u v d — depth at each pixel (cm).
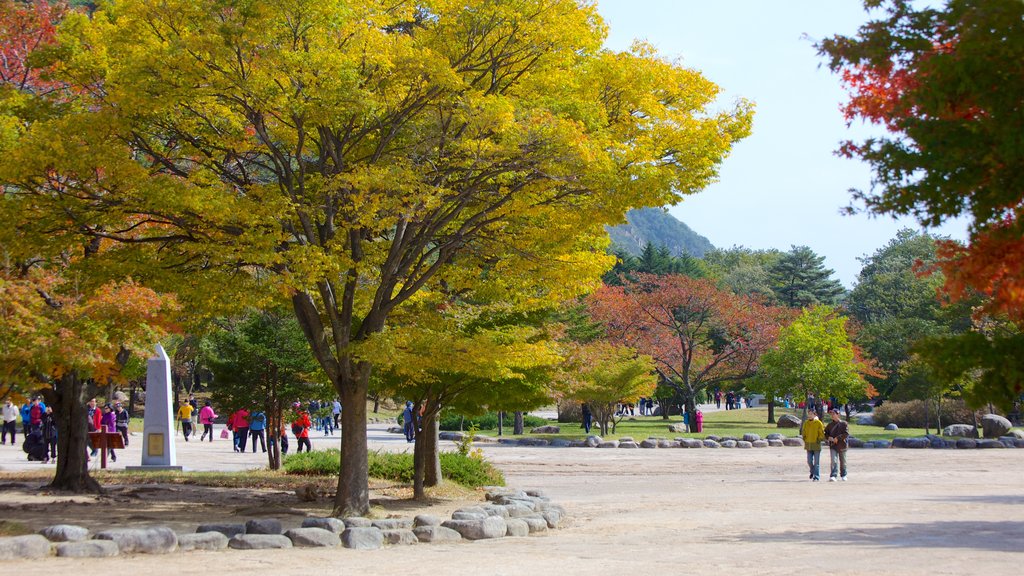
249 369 2412
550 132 1282
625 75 1398
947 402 4769
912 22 667
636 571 875
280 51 1205
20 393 1170
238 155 1438
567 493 2100
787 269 9531
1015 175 606
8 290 1091
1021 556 956
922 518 1440
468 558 1003
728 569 877
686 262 9594
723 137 1370
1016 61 600
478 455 2355
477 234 1563
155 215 1423
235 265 1416
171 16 1258
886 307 8594
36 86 1838
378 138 1473
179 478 2094
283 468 2456
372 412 6712
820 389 4309
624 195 1315
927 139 625
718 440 3962
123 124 1281
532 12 1416
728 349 5812
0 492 1688
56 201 1312
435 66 1295
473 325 1836
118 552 975
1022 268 650
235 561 953
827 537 1181
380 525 1241
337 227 1519
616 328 5528
